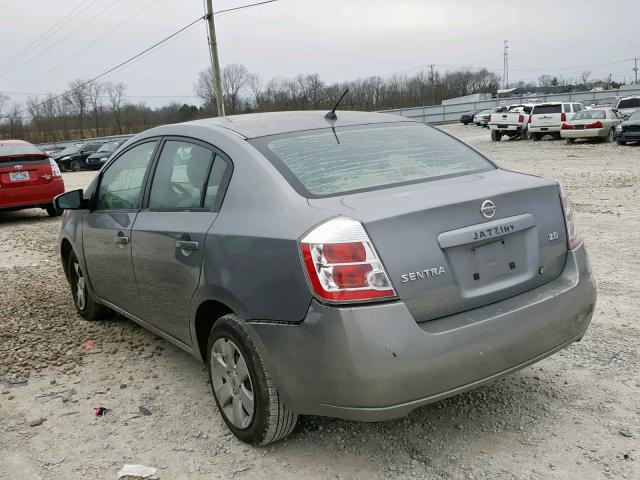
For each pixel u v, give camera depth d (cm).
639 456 290
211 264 314
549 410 339
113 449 323
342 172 318
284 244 275
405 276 263
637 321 464
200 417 354
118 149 464
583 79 11719
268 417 295
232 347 313
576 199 1085
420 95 9131
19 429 348
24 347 477
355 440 319
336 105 385
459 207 280
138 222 393
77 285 544
